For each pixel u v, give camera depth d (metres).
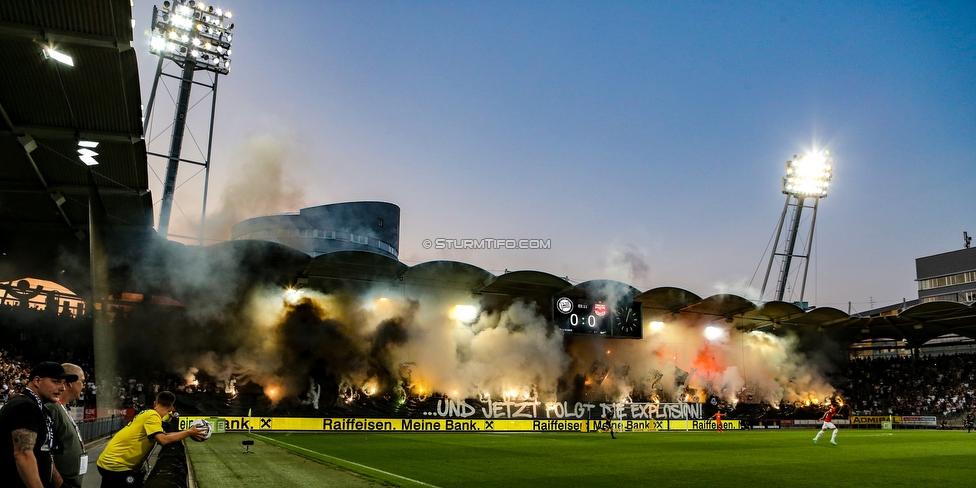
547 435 46.59
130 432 8.75
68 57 23.44
